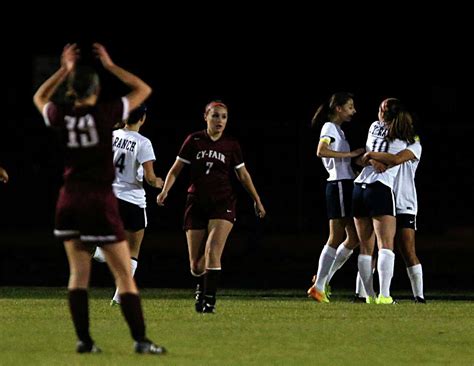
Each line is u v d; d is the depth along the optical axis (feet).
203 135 141.18
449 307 153.38
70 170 100.01
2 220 326.65
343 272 252.21
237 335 116.78
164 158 300.20
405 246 165.78
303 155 311.06
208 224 141.18
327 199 164.04
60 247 292.40
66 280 226.38
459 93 422.00
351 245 164.96
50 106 100.07
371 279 163.02
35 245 296.10
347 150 163.94
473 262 270.67
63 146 99.66
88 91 98.84
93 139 98.58
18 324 123.85
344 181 162.81
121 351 103.96
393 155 157.69
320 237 317.01
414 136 160.35
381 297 160.35
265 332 119.65
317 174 312.91
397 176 164.86
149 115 428.15
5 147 319.27
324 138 161.48
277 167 311.68
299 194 314.35
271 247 294.87
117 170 145.07
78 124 98.37
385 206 158.81
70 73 99.76
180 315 136.67
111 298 167.22
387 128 160.35
